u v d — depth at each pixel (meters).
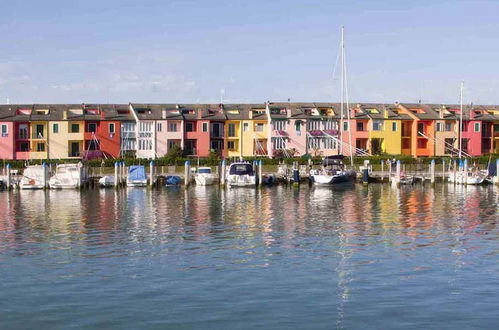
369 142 121.00
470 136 126.06
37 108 115.62
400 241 41.31
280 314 26.16
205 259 35.91
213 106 122.69
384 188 82.00
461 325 24.88
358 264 34.50
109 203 64.00
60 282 30.92
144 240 41.91
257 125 118.56
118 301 27.89
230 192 76.19
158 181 85.69
